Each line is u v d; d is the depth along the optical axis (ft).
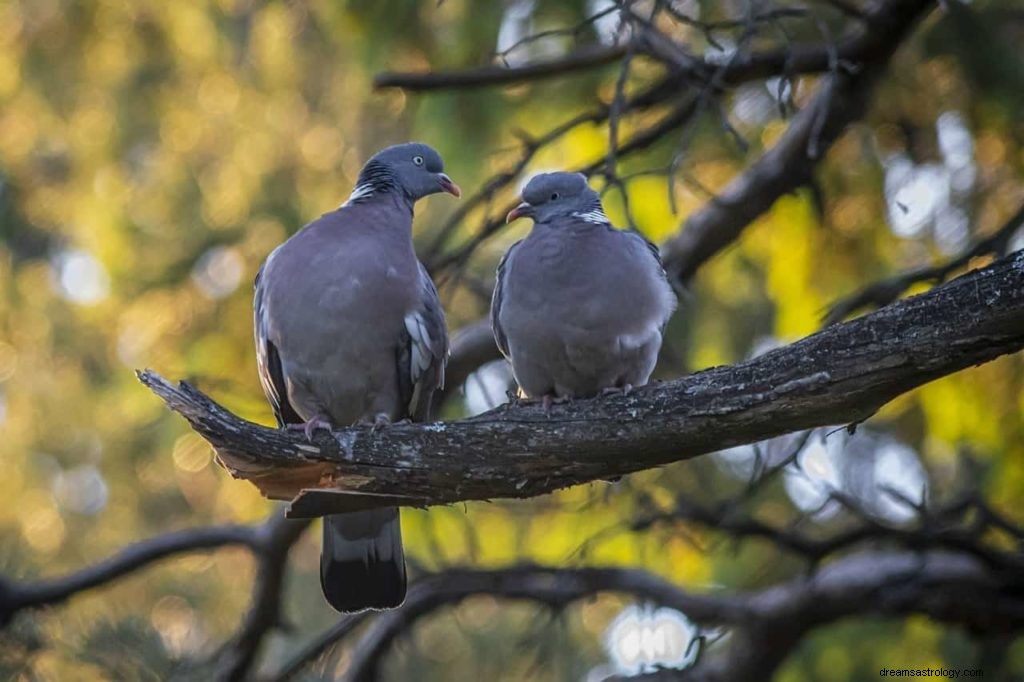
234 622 52.47
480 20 38.96
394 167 32.96
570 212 31.40
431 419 39.29
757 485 35.63
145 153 50.29
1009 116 38.14
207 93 48.80
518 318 29.19
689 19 29.76
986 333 22.71
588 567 41.70
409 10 38.91
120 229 47.80
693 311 46.65
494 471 24.50
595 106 40.40
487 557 45.14
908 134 39.37
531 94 40.73
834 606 41.42
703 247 37.88
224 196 46.70
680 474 46.83
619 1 29.43
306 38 46.37
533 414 24.54
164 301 45.68
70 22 48.39
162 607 52.34
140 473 52.70
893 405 45.75
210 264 45.78
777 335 45.09
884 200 40.50
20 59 49.01
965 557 41.96
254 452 24.25
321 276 29.27
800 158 36.88
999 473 42.29
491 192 36.78
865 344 23.21
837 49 35.68
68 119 49.83
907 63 38.88
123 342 49.98
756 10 30.58
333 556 29.78
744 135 40.65
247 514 47.85
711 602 42.14
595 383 29.89
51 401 53.16
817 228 41.16
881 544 45.34
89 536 52.95
